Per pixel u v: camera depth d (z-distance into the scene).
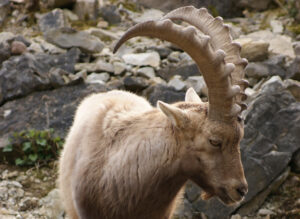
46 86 27.70
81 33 31.47
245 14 37.34
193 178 15.66
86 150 16.20
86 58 30.59
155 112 16.02
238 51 15.62
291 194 23.98
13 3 35.78
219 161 15.04
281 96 25.47
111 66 29.59
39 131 25.33
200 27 16.14
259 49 30.00
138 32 14.95
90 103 18.48
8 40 29.98
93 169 15.84
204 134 14.98
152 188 15.50
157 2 35.28
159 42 32.88
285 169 24.48
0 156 25.14
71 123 25.92
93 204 15.98
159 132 15.47
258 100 25.27
